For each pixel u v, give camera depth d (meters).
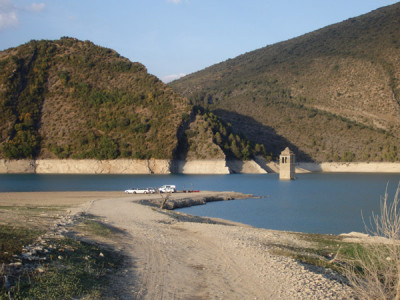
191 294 15.88
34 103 181.12
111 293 14.81
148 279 17.20
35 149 166.00
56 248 18.62
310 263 22.70
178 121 175.38
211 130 182.00
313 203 79.44
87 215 36.47
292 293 16.70
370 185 131.62
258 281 18.28
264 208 69.31
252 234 32.38
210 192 87.31
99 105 184.12
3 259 15.36
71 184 108.38
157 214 43.00
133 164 163.62
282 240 30.27
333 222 55.38
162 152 165.75
